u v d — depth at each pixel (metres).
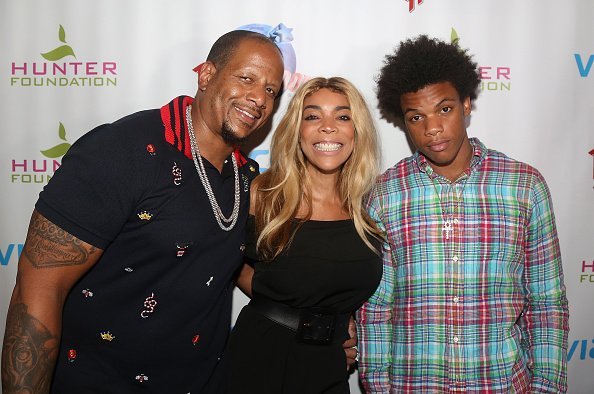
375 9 1.92
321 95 1.62
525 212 1.51
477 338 1.48
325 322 1.55
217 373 1.58
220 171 1.44
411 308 1.54
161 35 1.90
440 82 1.47
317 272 1.53
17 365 1.10
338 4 1.92
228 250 1.42
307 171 1.69
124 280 1.29
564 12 1.96
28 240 1.16
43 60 1.89
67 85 1.90
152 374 1.37
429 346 1.51
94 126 1.91
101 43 1.89
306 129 1.62
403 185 1.60
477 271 1.49
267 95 1.41
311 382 1.52
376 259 1.60
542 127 1.98
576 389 2.04
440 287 1.51
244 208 1.52
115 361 1.32
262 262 1.62
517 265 1.51
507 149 1.98
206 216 1.34
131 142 1.24
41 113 1.90
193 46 1.90
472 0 1.94
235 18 1.90
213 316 1.46
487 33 1.95
